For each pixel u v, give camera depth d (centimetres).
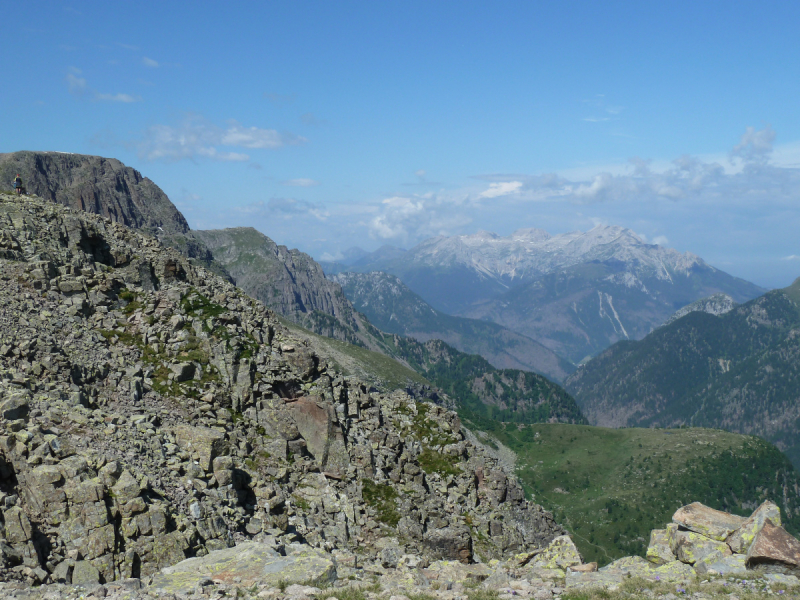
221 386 5600
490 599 3250
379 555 4581
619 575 3675
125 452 3919
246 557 3472
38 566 3012
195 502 3869
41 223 6391
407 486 5912
